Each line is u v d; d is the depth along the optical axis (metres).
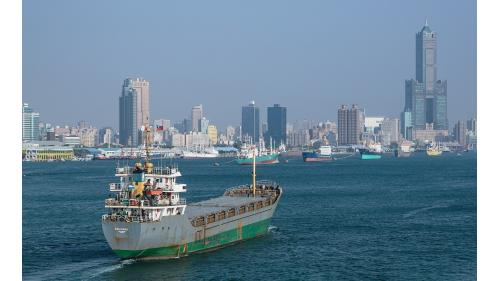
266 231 150.12
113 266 114.38
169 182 118.88
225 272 111.88
